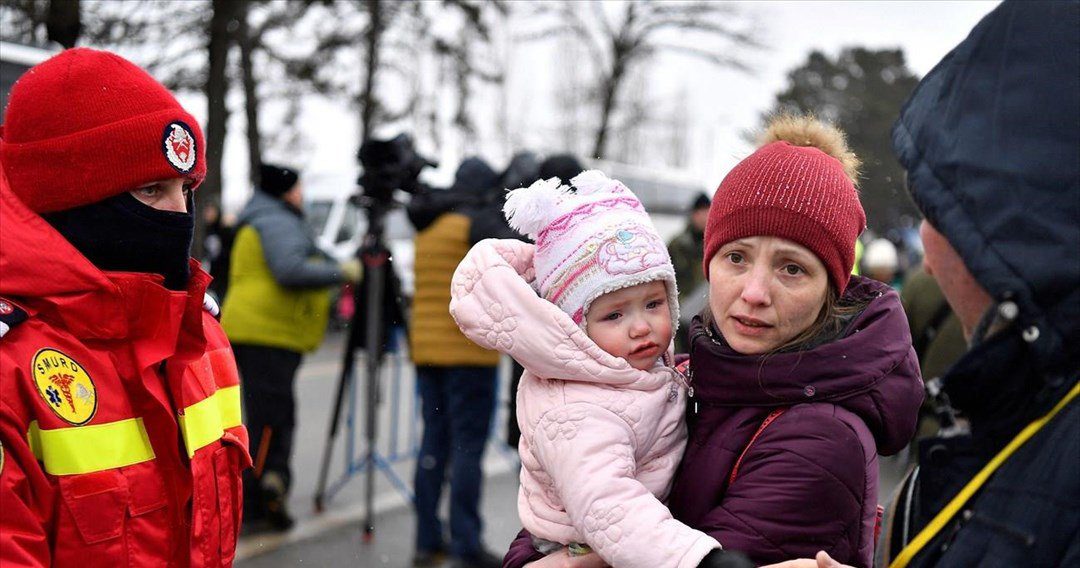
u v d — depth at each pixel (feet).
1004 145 4.24
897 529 5.46
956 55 4.56
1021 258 4.13
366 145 16.66
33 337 5.32
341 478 19.93
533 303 5.25
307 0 38.96
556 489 5.25
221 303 22.44
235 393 6.98
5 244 5.36
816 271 4.90
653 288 5.49
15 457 5.09
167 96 5.91
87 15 23.27
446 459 15.44
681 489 5.14
